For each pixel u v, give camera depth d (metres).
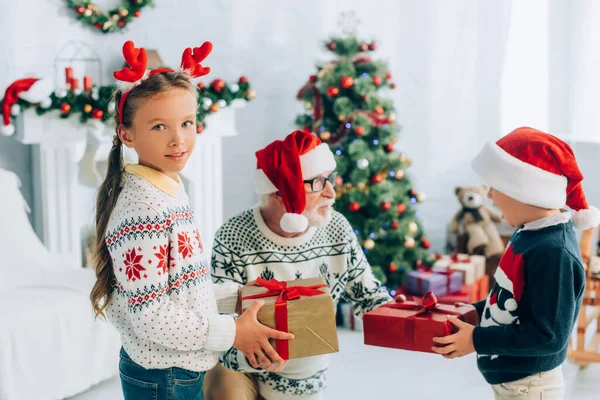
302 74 4.89
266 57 4.79
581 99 4.60
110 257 1.54
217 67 4.67
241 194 4.86
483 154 1.71
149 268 1.42
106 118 3.78
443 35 5.07
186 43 4.59
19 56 3.99
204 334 1.47
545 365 1.63
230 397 1.81
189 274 1.50
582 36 4.57
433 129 5.16
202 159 4.25
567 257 1.56
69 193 3.90
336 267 1.99
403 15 5.05
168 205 1.48
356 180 3.95
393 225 4.01
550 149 1.62
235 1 4.67
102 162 4.16
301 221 1.80
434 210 5.23
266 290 1.69
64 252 3.92
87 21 4.16
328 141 4.10
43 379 2.87
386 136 4.07
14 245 3.24
